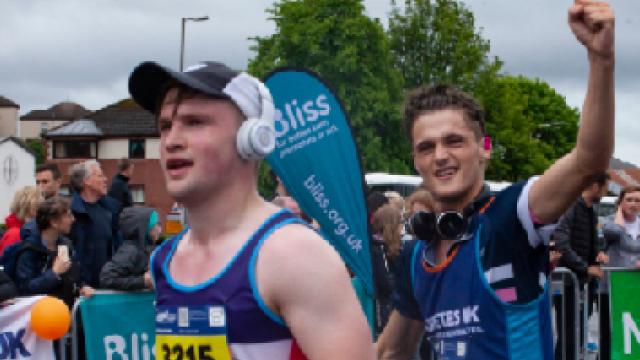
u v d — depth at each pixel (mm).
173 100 1599
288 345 1559
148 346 5402
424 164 2352
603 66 1869
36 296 4934
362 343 1517
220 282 1568
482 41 40469
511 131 41312
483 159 2361
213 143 1569
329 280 1515
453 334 2309
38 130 107250
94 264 6027
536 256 2221
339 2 34031
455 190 2297
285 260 1522
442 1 40469
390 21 40719
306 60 34188
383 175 23234
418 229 2361
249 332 1549
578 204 6711
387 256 5688
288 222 1598
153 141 48188
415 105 2365
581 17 1886
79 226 5992
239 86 1599
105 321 5238
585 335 6668
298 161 5469
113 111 50281
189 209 1631
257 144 1593
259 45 35375
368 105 33969
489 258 2225
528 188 2162
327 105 5477
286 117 5441
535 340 2213
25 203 5961
